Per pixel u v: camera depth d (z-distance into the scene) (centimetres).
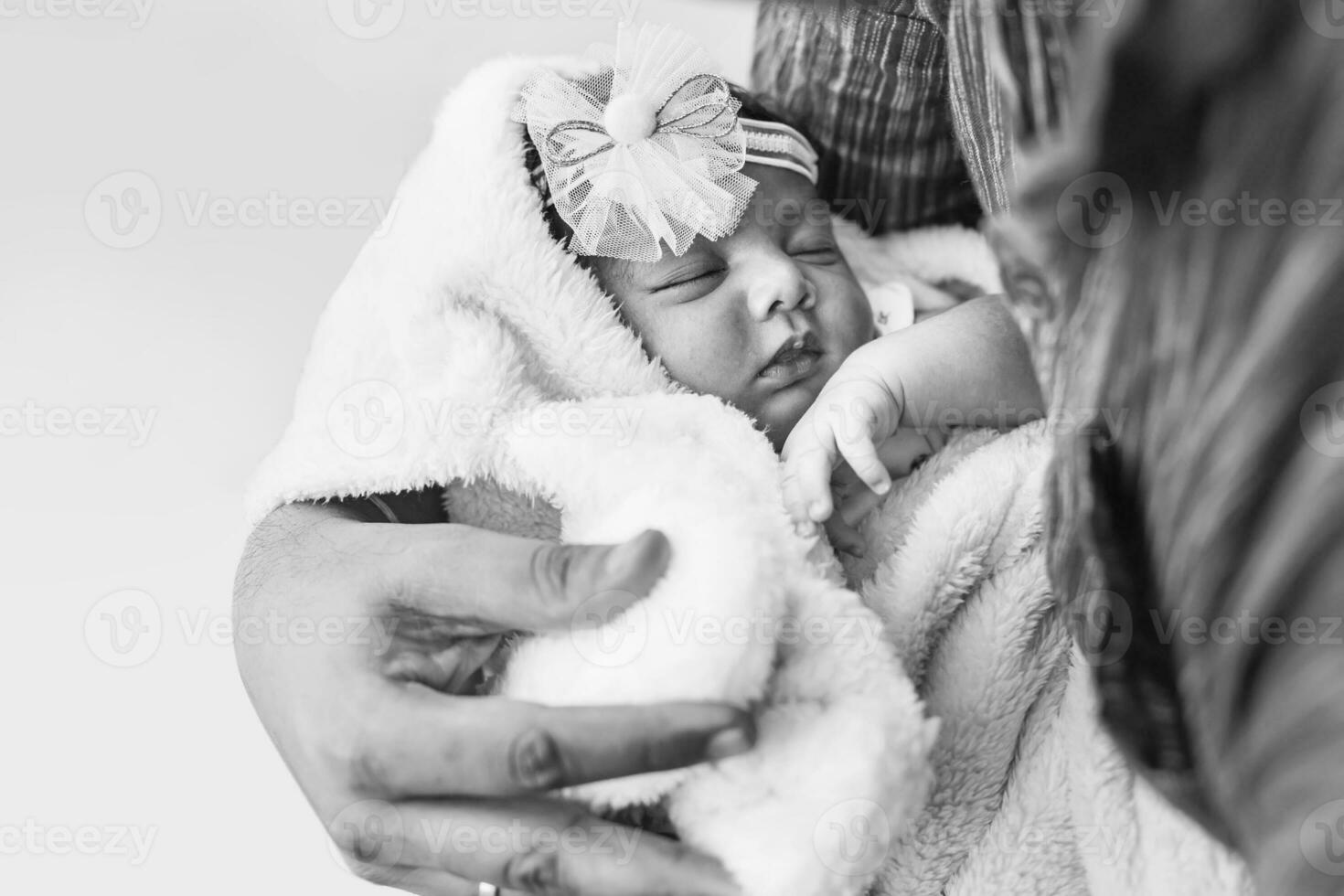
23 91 113
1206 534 36
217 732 98
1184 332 35
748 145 78
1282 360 32
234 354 109
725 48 113
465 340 68
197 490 106
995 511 66
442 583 53
